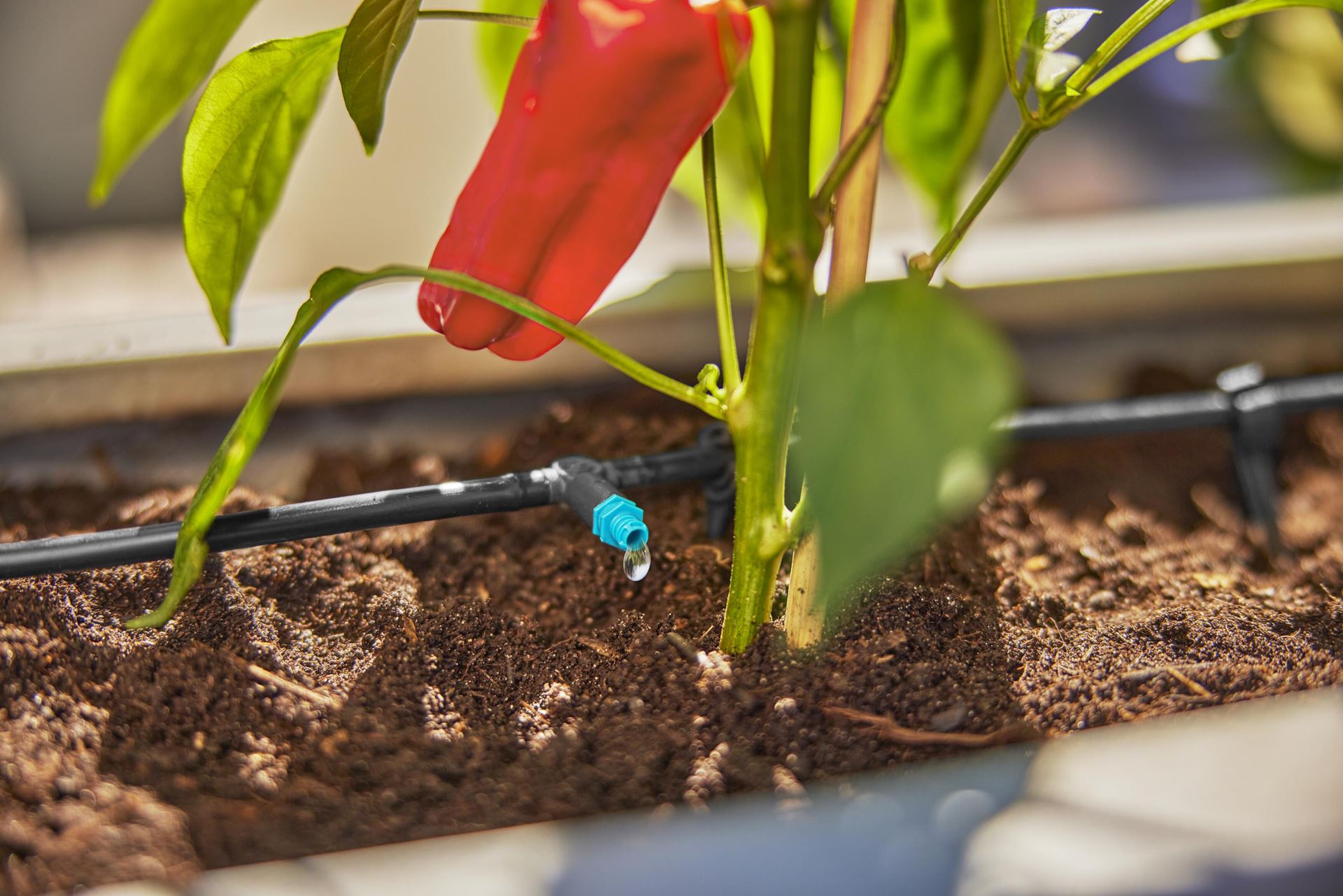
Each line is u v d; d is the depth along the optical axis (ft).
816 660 1.18
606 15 1.08
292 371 1.38
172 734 1.13
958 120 1.30
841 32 1.30
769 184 1.03
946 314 0.89
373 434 1.40
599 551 1.32
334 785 1.10
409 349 1.40
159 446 1.37
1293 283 1.53
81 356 1.35
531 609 1.28
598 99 1.08
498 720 1.17
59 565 1.16
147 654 1.18
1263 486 1.40
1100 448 1.47
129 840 1.03
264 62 1.10
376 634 1.24
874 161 1.09
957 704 1.15
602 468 1.28
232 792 1.08
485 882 0.92
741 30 1.09
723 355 1.13
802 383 0.90
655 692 1.17
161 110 0.95
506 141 1.12
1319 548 1.38
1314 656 1.21
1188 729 0.98
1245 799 0.93
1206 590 1.32
